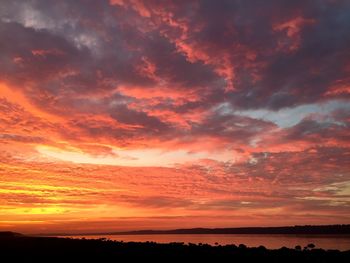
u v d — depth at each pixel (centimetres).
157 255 3941
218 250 4422
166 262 3412
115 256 3859
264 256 3812
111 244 5600
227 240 11125
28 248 4834
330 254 3922
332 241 9475
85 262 3434
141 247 4897
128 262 3422
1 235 8794
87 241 6550
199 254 4012
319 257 3716
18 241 6456
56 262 3444
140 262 3425
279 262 3397
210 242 9625
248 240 10925
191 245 5353
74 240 6988
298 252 4134
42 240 6825
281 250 4422
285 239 11512
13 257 3822
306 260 3519
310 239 11256
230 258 3694
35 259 3662
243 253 4103
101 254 4047
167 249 4556
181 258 3709
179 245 5347
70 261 3503
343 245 7206
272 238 12788
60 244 5616
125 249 4572
